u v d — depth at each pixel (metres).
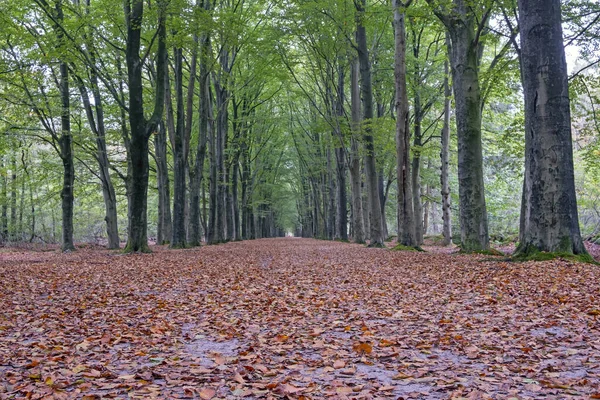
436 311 7.06
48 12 18.48
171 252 21.03
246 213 53.28
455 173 42.19
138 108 19.06
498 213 36.44
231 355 5.01
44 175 29.55
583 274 9.09
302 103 42.41
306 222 71.81
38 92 22.50
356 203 30.16
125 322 6.71
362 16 20.84
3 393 3.77
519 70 18.08
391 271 12.19
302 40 24.86
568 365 4.36
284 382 4.00
